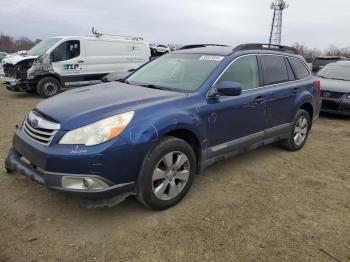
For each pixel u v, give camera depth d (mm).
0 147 5262
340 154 5840
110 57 12883
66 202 3645
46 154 3039
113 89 4074
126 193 3289
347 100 8602
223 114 4055
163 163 3463
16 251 2861
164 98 3652
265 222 3482
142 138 3182
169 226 3318
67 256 2836
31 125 3426
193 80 4121
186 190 3754
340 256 3004
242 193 4102
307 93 5641
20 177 4133
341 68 10016
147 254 2910
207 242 3105
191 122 3623
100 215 3443
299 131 5738
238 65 4461
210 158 4035
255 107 4535
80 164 2961
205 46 5203
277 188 4301
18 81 11203
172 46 27656
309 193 4207
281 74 5246
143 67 5066
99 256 2855
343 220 3607
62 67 11648
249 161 5203
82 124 3084
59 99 3740
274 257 2951
